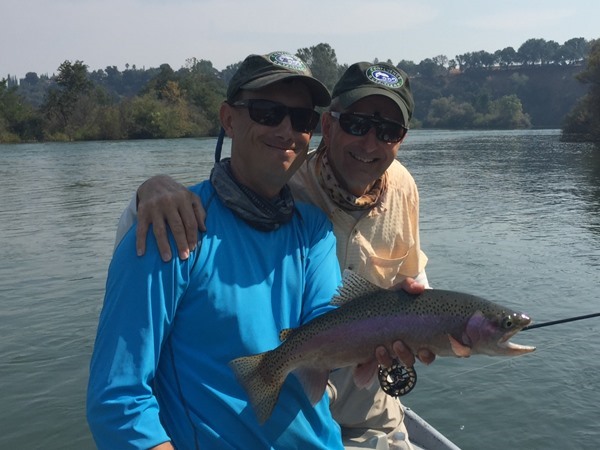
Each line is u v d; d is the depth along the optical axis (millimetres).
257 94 843
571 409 1952
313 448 861
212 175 882
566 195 6914
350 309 871
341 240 1152
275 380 827
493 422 1905
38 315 2865
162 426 780
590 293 3049
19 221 5418
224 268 811
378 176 1117
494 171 9844
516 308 2854
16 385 2189
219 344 803
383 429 1247
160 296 771
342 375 1194
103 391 743
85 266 3717
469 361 2320
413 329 854
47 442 1880
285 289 860
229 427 797
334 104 1104
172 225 787
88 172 10289
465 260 3758
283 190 913
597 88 18531
